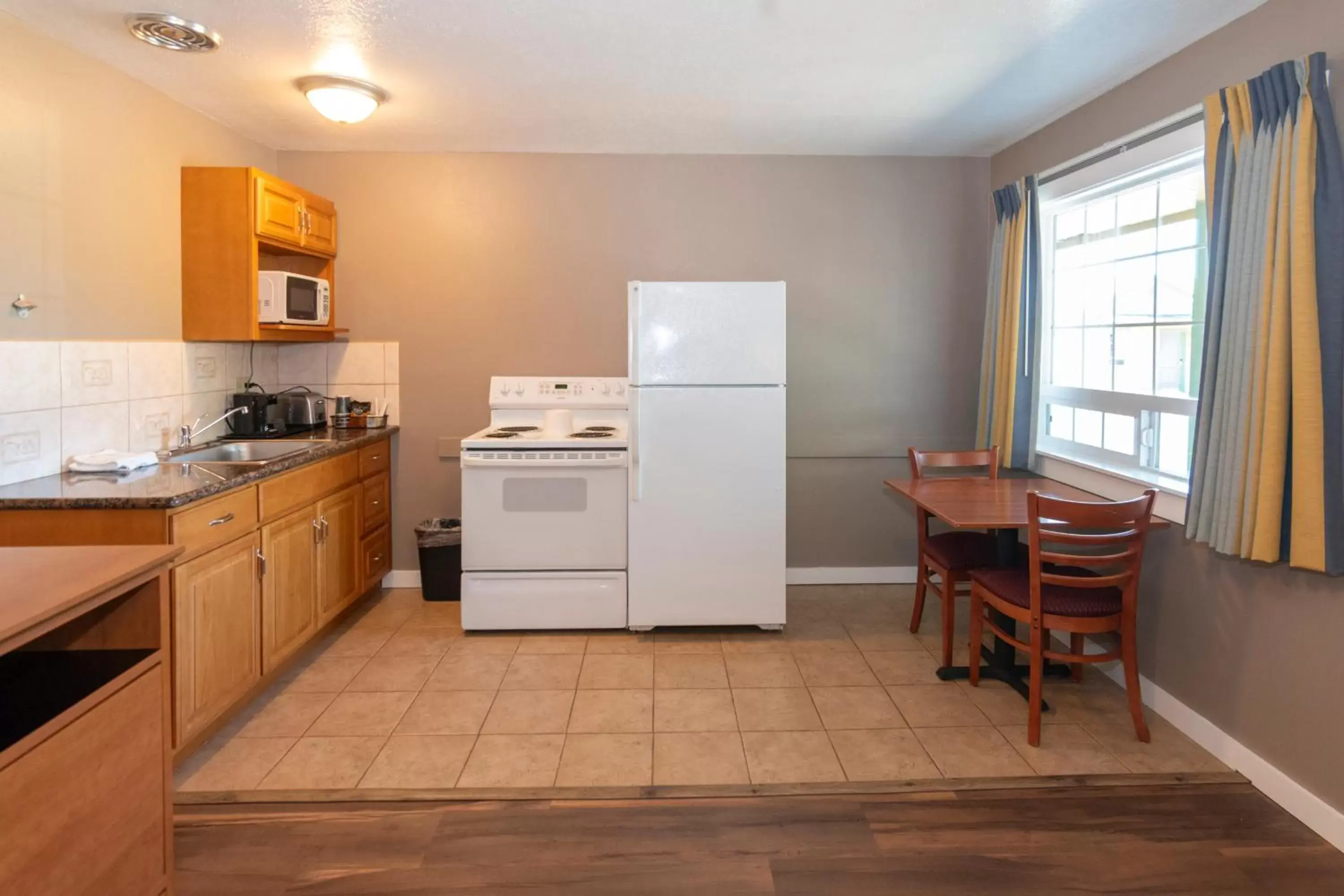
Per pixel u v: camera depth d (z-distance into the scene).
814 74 3.06
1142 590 2.98
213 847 2.13
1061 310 3.79
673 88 3.23
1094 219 3.49
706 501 3.60
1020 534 3.99
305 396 4.07
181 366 3.39
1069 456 3.62
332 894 1.96
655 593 3.62
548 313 4.29
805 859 2.09
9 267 2.51
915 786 2.42
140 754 1.59
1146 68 2.98
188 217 3.37
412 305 4.26
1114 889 1.97
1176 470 2.91
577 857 2.10
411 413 4.30
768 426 3.58
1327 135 2.09
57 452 2.71
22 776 1.28
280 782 2.44
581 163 4.25
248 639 2.78
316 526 3.32
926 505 3.06
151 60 2.89
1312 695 2.21
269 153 4.11
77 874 1.41
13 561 1.63
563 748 2.65
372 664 3.34
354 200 4.21
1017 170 4.02
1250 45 2.47
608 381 4.18
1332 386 2.08
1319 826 2.18
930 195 4.34
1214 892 1.96
